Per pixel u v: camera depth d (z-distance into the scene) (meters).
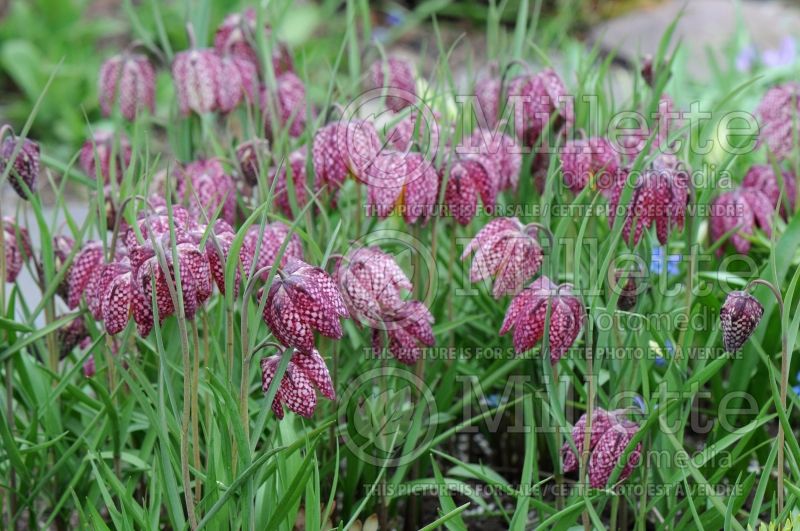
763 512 1.27
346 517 1.26
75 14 2.90
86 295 1.21
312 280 1.03
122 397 1.27
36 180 1.25
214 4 2.77
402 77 1.39
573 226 1.28
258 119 1.39
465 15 3.29
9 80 2.81
